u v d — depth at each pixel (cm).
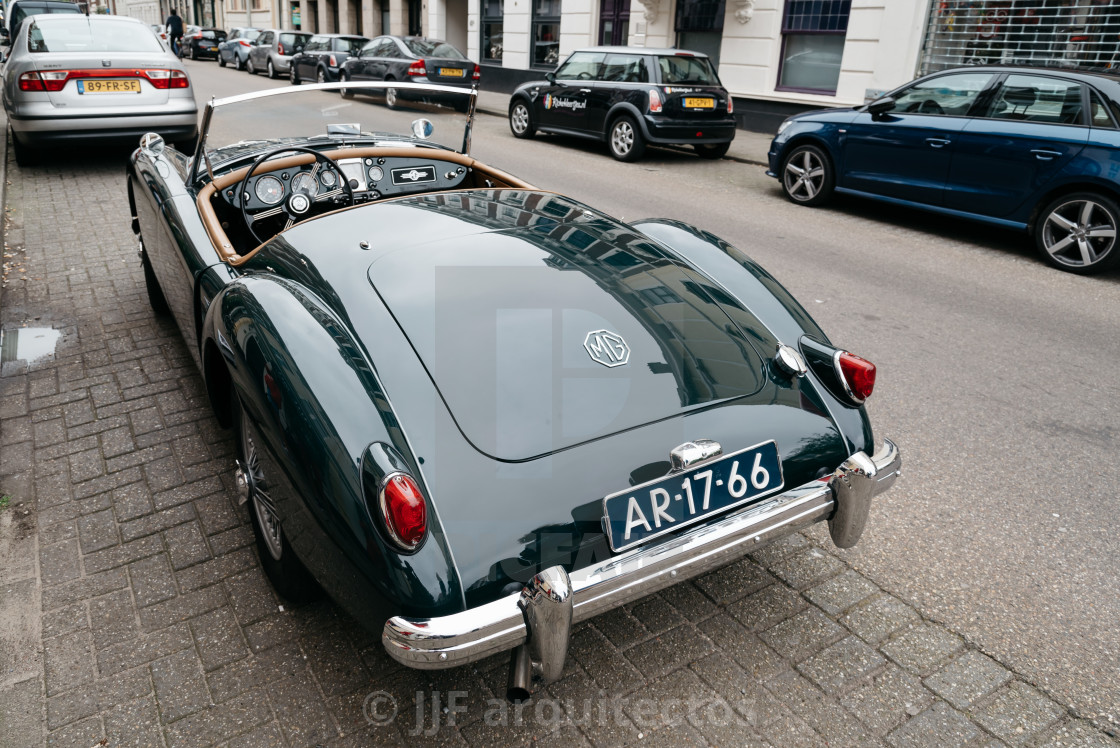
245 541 265
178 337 420
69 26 782
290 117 331
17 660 213
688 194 870
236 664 214
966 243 706
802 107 1301
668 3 1490
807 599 246
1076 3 967
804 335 236
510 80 1958
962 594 250
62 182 776
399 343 196
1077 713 206
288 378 183
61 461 307
